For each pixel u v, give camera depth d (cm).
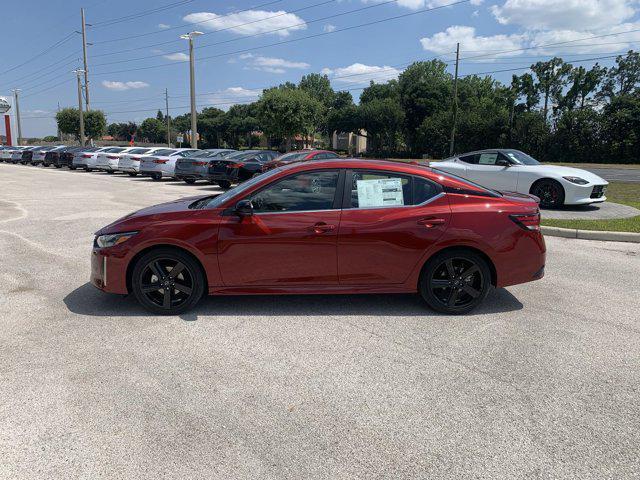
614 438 277
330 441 273
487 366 366
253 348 395
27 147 4150
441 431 283
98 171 3019
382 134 7269
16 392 323
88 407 306
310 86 10094
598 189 1105
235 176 1680
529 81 7431
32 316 464
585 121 4609
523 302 514
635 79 7369
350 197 460
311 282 461
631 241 815
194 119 3469
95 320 455
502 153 1220
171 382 338
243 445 269
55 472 246
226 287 462
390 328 439
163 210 489
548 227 875
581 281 590
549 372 356
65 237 840
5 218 1048
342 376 349
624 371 358
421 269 464
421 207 461
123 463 253
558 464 254
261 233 449
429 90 6775
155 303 469
